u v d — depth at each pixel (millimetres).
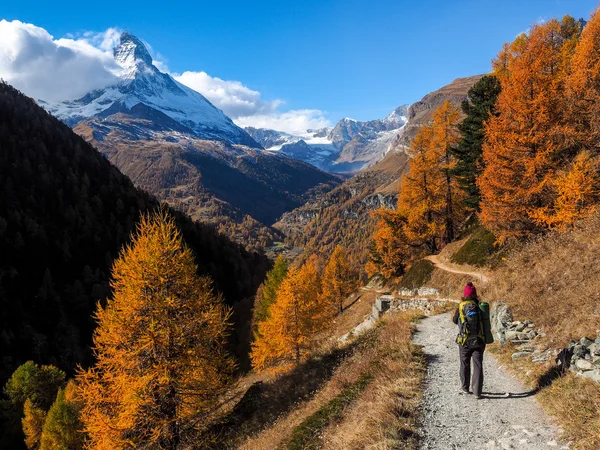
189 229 133750
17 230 109125
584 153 20750
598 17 22359
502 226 24031
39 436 47031
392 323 17094
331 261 52344
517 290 13461
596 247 11672
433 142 34969
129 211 139625
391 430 6043
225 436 14703
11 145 142875
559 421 5527
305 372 16625
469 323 7254
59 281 102750
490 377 8289
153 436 13594
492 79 32594
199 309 15516
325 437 7566
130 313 14172
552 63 23172
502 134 22922
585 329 7980
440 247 40188
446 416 6516
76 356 83688
